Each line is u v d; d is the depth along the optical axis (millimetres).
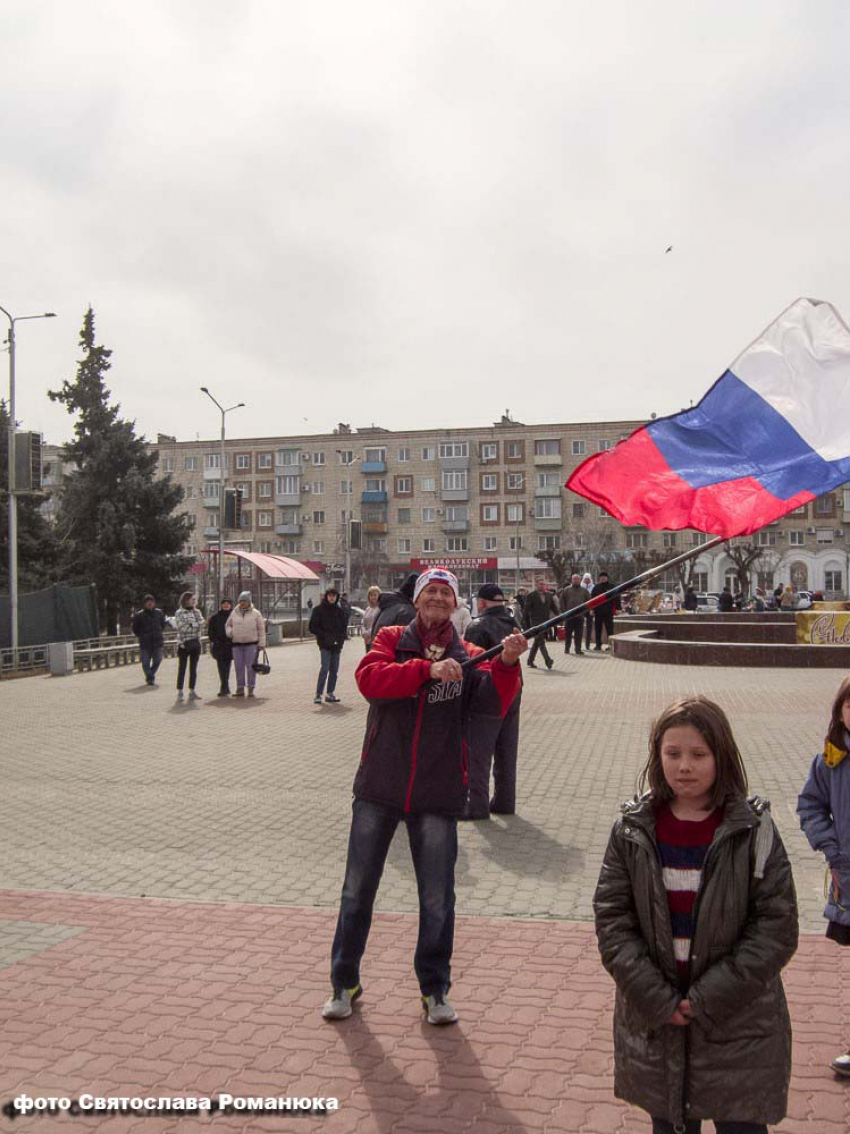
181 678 16562
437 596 4359
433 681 4250
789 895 2680
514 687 4270
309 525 81000
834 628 21656
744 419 4844
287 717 14227
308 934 5359
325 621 15719
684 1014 2643
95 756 11227
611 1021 4195
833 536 72562
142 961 4961
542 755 10578
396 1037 4074
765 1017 2662
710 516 4645
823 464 4566
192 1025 4203
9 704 16781
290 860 6875
